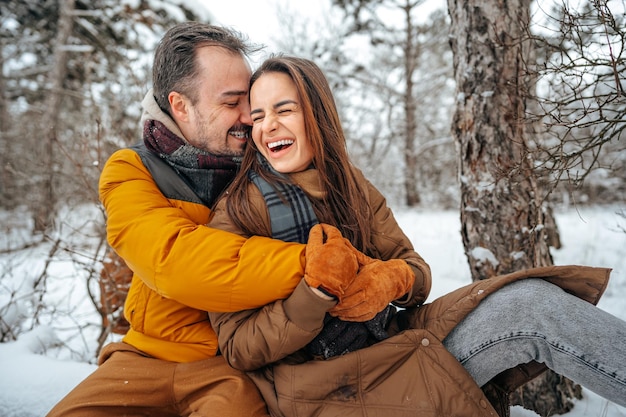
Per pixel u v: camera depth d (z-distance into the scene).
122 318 2.71
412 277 1.36
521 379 1.42
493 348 1.30
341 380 1.24
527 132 2.33
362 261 1.30
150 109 1.57
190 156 1.54
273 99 1.44
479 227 2.31
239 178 1.49
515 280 1.36
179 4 9.53
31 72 11.47
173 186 1.52
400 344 1.28
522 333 1.25
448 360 1.26
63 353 2.98
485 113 2.25
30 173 6.74
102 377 1.43
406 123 14.66
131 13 9.20
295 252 1.25
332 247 1.21
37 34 11.12
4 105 10.62
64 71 9.49
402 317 1.55
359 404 1.22
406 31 13.82
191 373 1.44
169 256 1.25
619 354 1.12
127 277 2.71
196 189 1.58
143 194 1.41
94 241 4.41
